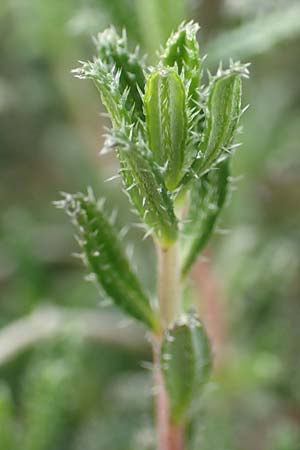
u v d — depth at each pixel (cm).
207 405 18
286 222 22
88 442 20
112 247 13
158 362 13
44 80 25
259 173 21
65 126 26
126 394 21
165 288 13
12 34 24
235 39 16
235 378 18
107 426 20
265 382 19
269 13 17
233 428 19
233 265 19
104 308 22
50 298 23
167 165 11
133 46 16
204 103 12
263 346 20
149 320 13
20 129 26
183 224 12
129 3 16
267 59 22
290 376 20
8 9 23
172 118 11
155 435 15
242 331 20
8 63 25
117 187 23
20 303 22
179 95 11
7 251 23
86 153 24
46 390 17
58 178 26
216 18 17
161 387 13
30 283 22
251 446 20
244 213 21
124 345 21
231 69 11
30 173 27
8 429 16
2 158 26
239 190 20
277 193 23
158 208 12
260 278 20
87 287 23
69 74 22
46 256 24
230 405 19
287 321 21
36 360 19
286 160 22
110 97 11
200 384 13
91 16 17
